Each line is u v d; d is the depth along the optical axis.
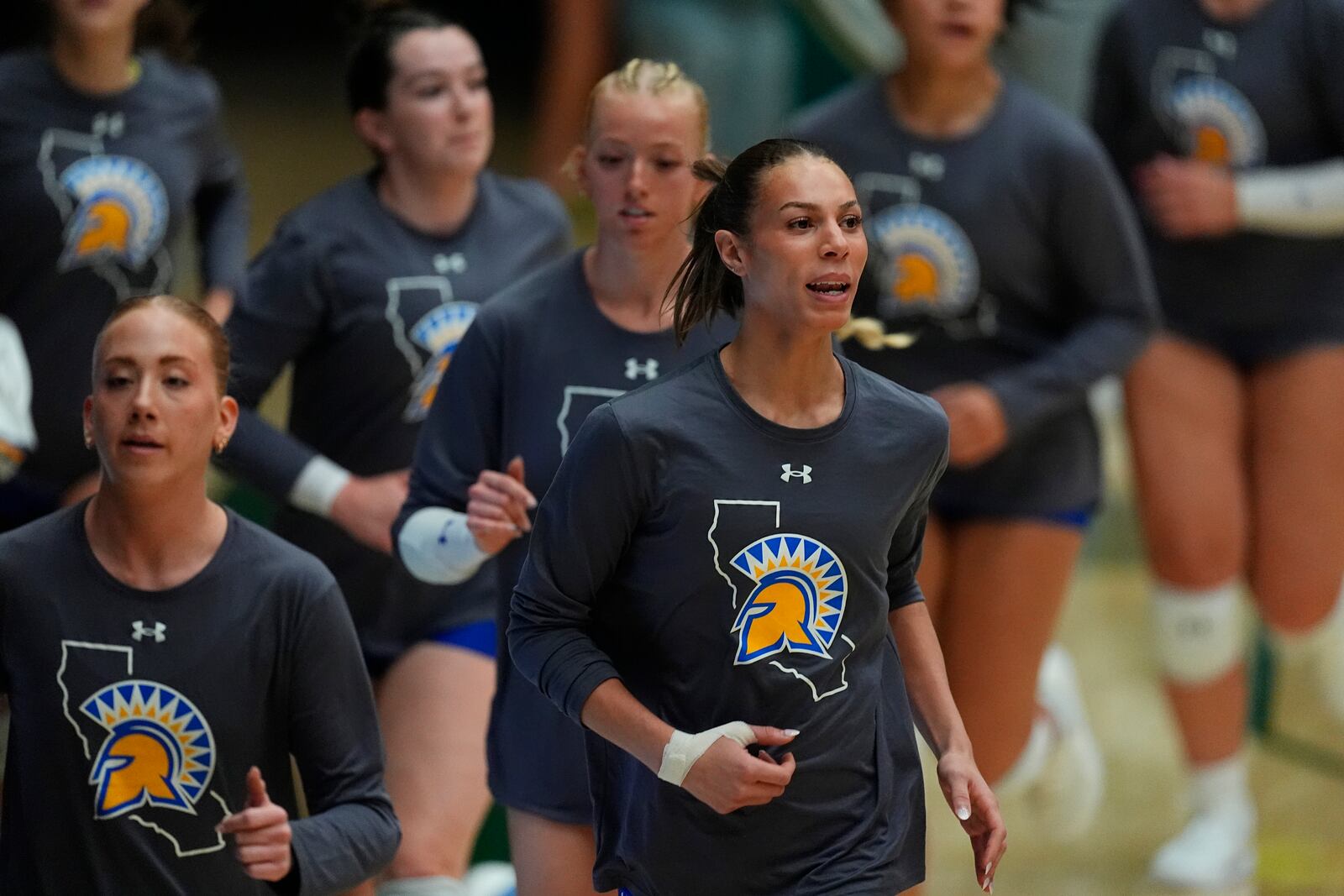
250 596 10.53
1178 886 18.52
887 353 16.17
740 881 10.00
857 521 9.77
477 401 12.45
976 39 15.34
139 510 10.37
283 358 14.80
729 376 9.84
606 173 11.88
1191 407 18.05
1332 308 17.95
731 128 34.19
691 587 9.73
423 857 13.60
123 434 10.19
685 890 10.05
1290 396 17.98
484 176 15.42
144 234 16.25
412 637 14.75
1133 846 19.52
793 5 28.55
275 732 10.70
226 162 17.31
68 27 15.62
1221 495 17.92
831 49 27.00
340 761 10.80
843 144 16.03
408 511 12.66
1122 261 15.88
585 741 10.65
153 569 10.48
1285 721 22.66
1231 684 18.48
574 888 12.24
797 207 9.49
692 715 9.88
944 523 16.36
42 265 15.94
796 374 9.73
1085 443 16.42
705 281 10.09
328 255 14.70
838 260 9.51
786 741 9.52
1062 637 24.86
